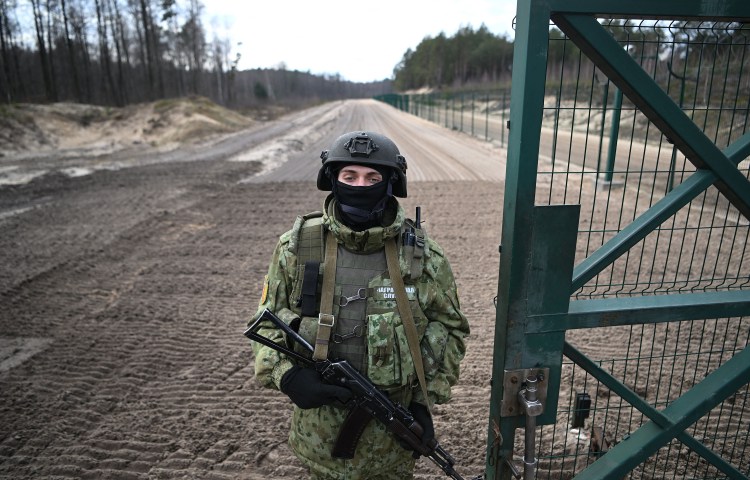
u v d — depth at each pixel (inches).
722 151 64.8
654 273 242.2
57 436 134.5
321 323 69.3
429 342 73.5
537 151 61.0
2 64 1427.2
